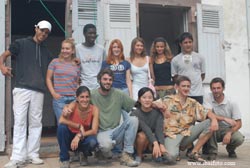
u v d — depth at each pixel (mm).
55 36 8664
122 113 4824
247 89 6867
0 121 5375
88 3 6008
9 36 5535
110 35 6102
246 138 6648
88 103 4285
